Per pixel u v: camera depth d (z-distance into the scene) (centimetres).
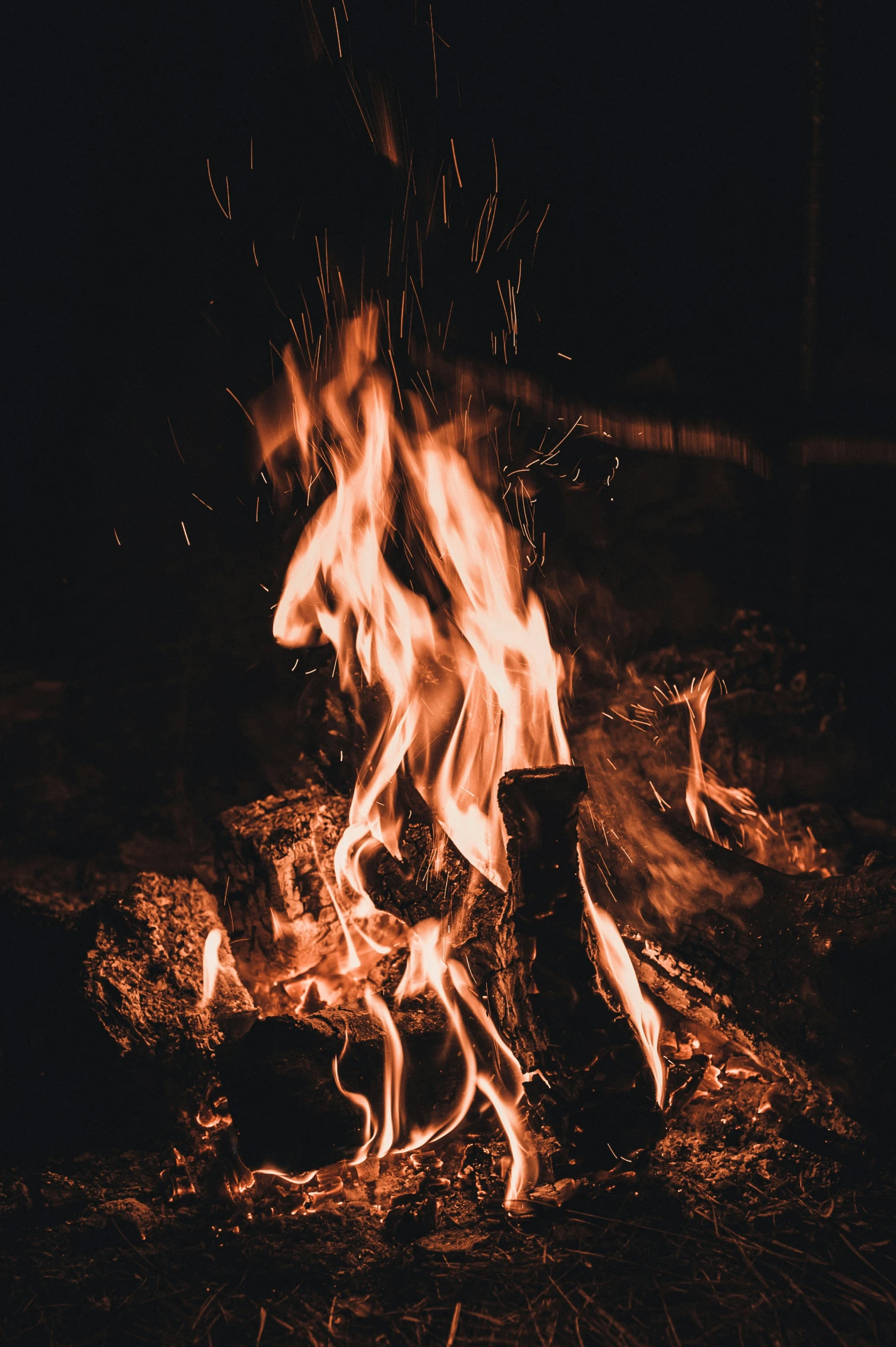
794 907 242
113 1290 202
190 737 457
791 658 383
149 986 262
